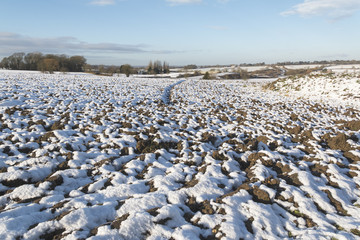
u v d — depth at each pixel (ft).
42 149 25.08
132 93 78.38
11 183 19.45
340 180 20.76
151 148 28.94
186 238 13.14
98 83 108.37
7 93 59.62
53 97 60.44
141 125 38.32
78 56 274.57
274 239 14.17
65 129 35.01
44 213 14.99
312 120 48.06
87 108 50.60
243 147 28.22
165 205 15.80
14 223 13.57
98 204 16.40
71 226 13.89
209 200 17.28
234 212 15.85
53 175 20.12
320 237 14.06
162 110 53.72
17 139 28.76
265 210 16.26
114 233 13.07
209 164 24.04
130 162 23.82
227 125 42.86
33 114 42.34
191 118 46.55
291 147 30.58
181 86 119.96
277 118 48.75
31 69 260.42
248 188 18.40
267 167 23.63
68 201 16.40
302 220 16.01
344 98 76.43
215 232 14.15
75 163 23.39
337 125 43.39
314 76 102.78
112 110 49.83
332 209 17.48
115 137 32.24
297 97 84.33
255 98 82.23
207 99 76.02
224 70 350.02
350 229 15.07
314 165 24.57
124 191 18.34
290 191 18.54
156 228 13.93
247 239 13.97
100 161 23.95
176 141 31.78
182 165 23.72
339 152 27.99
